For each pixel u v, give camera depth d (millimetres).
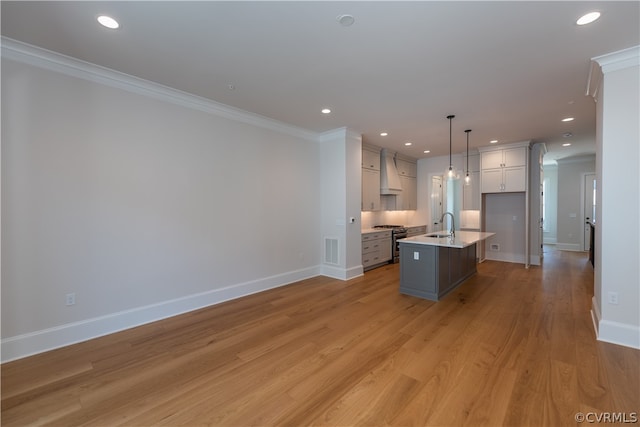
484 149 6469
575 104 3836
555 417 1803
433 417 1824
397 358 2531
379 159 6637
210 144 3883
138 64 2844
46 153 2666
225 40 2434
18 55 2512
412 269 4277
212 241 3912
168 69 2941
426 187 7930
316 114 4301
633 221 2623
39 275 2639
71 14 2086
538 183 6238
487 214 7000
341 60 2752
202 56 2691
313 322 3334
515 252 6648
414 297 4207
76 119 2828
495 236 6902
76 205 2836
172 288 3529
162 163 3432
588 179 8172
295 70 2949
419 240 4281
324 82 3227
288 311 3676
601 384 2113
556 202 9406
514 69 2916
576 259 6984
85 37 2387
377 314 3559
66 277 2781
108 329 3027
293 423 1795
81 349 2703
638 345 2613
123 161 3131
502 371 2307
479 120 4539
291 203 4988
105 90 3004
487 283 4906
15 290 2527
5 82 2467
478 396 2016
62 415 1869
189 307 3676
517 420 1784
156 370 2373
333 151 5312
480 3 1973
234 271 4168
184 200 3629
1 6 1984
